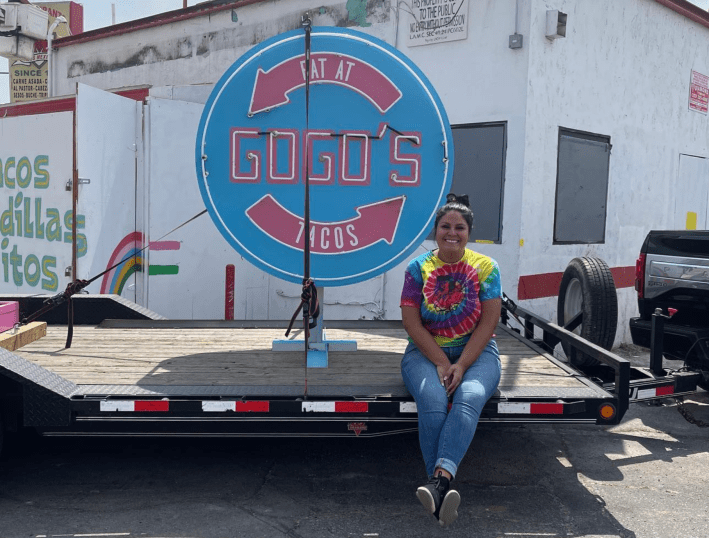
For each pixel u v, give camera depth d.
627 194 8.73
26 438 4.59
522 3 6.93
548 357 4.62
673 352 5.35
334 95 4.37
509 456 4.50
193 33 9.98
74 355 4.45
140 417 3.53
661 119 9.23
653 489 4.01
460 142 7.54
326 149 4.38
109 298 5.69
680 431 5.14
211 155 4.35
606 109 8.18
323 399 3.59
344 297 8.11
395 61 4.37
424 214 4.45
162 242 6.99
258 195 4.39
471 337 3.62
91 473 4.07
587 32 7.73
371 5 8.09
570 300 5.94
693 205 10.23
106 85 11.34
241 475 4.07
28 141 6.93
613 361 3.72
